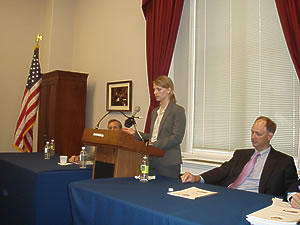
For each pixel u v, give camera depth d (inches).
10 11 261.4
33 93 204.1
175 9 159.6
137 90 192.4
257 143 102.0
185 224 53.4
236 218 56.2
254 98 144.6
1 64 256.5
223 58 157.8
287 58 134.1
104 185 82.1
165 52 162.2
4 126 255.9
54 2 256.1
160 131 114.7
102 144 96.6
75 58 259.4
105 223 69.9
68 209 113.9
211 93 162.2
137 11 197.2
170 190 77.9
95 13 237.3
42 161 138.3
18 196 121.5
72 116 223.6
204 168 147.9
